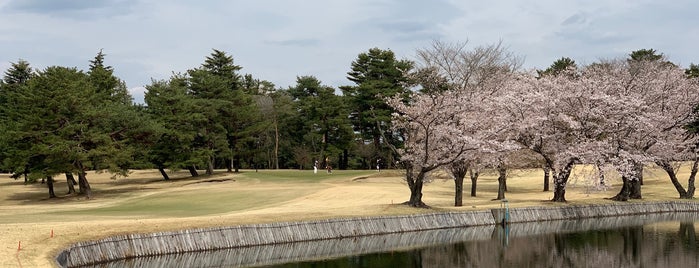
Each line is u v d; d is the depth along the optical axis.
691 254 25.62
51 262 16.81
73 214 32.50
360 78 71.31
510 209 34.97
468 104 36.16
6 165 53.66
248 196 44.94
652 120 39.81
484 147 34.03
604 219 37.91
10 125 52.91
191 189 53.19
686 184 55.19
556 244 28.31
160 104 63.09
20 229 21.41
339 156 88.94
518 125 36.97
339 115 76.06
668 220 37.59
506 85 46.53
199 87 67.56
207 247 24.09
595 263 23.91
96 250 20.69
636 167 40.47
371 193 44.62
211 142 67.44
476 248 27.05
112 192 56.88
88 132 50.22
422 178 34.44
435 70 49.34
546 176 52.75
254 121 72.62
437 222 31.91
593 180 38.00
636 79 46.03
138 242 22.30
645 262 24.05
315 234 27.42
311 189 48.12
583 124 38.34
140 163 57.00
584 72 58.31
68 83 50.78
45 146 47.72
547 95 38.72
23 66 76.00
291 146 88.06
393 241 28.45
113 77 63.75
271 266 22.27
